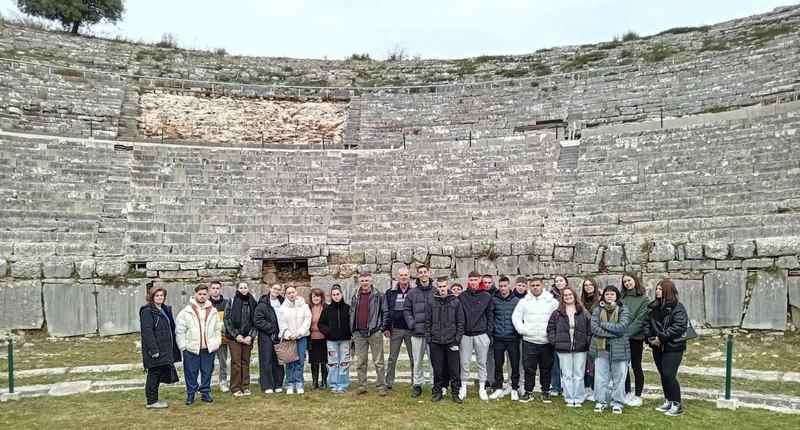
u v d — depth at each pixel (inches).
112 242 735.1
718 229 638.5
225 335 418.6
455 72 1370.6
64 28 1513.3
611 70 1142.3
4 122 946.1
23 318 650.2
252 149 1026.7
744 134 796.0
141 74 1236.5
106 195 808.3
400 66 1422.2
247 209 836.0
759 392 409.4
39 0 1464.1
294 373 421.1
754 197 673.6
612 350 365.4
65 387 452.4
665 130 867.4
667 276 627.2
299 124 1163.9
